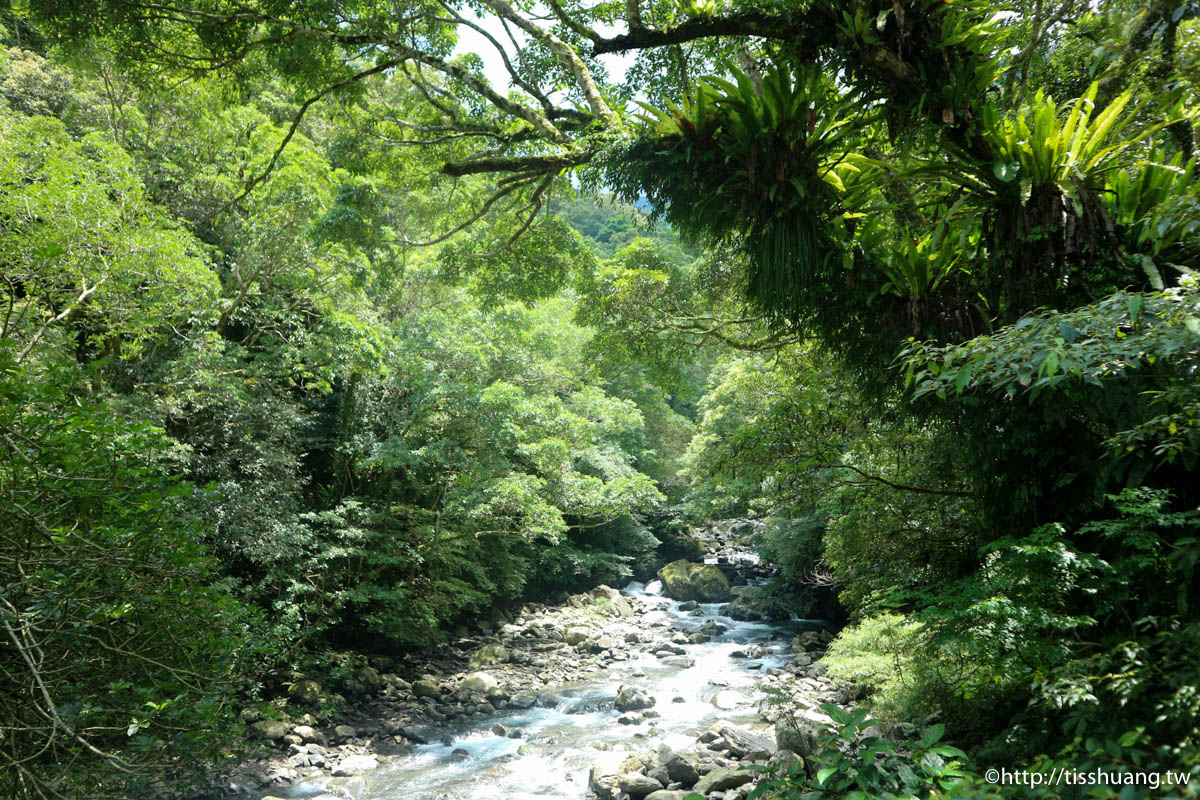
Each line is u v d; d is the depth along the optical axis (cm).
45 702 383
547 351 1989
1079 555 388
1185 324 276
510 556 1642
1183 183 396
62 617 387
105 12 706
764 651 1378
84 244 825
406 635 1291
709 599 1909
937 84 463
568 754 890
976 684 469
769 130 487
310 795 788
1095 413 403
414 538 1392
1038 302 437
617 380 2356
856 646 884
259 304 1317
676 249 1231
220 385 1060
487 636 1509
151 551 422
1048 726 396
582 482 1677
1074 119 436
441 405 1441
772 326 558
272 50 790
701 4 572
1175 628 332
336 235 1045
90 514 428
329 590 1266
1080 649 393
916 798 273
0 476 392
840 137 500
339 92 862
